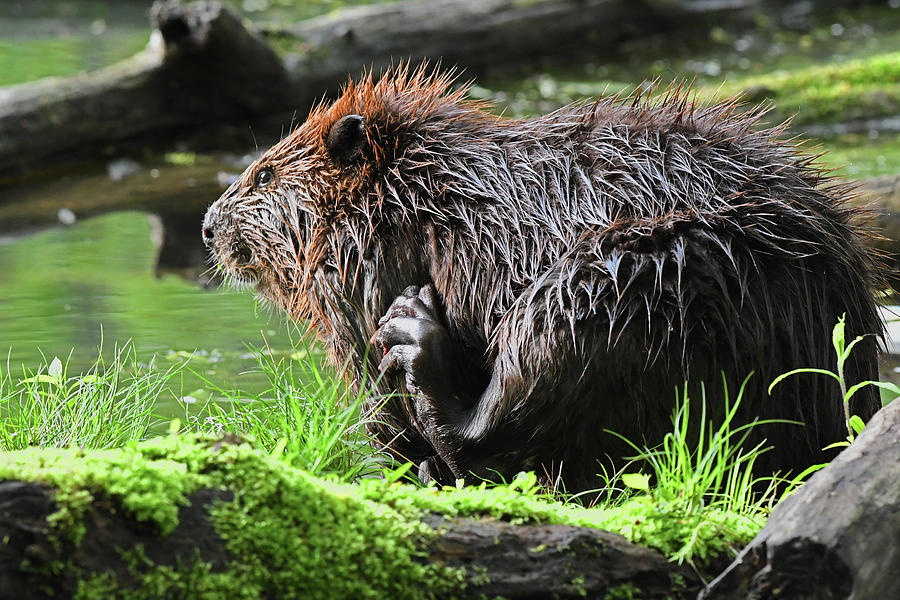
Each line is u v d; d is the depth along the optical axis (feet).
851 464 15.35
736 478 18.78
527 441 21.66
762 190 21.71
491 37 74.18
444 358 22.98
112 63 77.92
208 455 14.53
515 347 21.40
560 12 77.36
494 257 23.02
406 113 25.23
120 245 46.37
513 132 24.35
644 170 22.26
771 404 20.95
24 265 43.32
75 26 93.81
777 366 20.92
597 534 15.60
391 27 70.95
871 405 22.54
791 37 83.97
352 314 25.41
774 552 14.43
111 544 13.20
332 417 20.92
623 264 20.68
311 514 14.51
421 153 24.44
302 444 20.58
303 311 27.25
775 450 21.13
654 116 23.72
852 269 22.07
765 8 87.92
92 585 12.92
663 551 15.85
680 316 20.33
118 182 56.80
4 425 23.27
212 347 33.96
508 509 15.83
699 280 20.52
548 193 22.88
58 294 39.58
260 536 14.02
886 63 65.72
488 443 22.07
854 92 62.95
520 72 75.15
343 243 25.04
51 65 76.95
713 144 22.71
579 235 22.21
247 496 14.23
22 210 52.01
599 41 79.00
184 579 13.41
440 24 72.59
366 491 15.51
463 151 24.11
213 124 64.39
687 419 19.74
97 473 13.53
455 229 23.65
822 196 22.62
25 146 57.72
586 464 21.57
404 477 24.27
